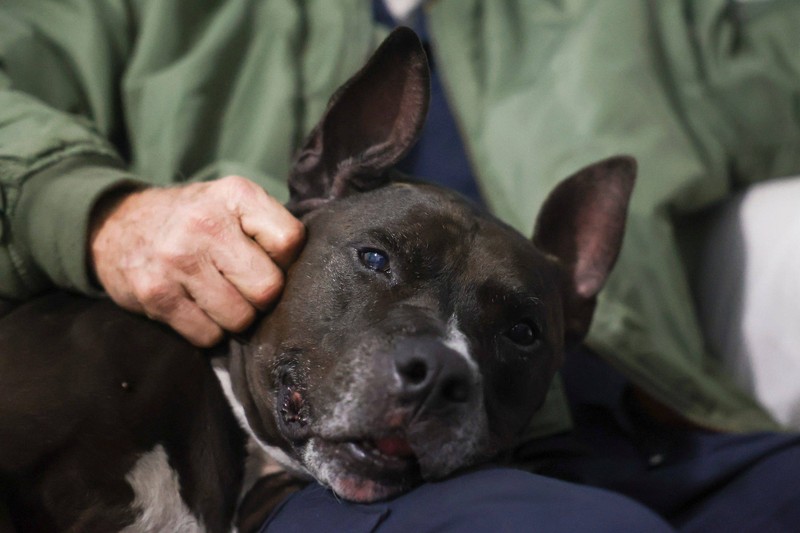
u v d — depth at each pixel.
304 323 0.80
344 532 0.74
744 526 0.91
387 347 0.76
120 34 1.01
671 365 0.99
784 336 1.04
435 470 0.76
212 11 1.03
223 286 0.80
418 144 1.06
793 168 1.14
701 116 1.12
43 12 0.99
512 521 0.70
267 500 0.85
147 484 0.80
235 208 0.80
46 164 0.85
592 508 0.71
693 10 1.16
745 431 0.99
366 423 0.75
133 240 0.81
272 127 1.00
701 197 1.08
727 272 1.11
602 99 1.06
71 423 0.78
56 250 0.83
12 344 0.79
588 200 0.92
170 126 0.98
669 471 0.95
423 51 0.84
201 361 0.83
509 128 1.05
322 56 1.04
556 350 0.87
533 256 0.85
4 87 0.92
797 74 1.14
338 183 0.85
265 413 0.81
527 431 0.95
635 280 1.01
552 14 1.09
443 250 0.81
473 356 0.78
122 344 0.81
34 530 0.78
